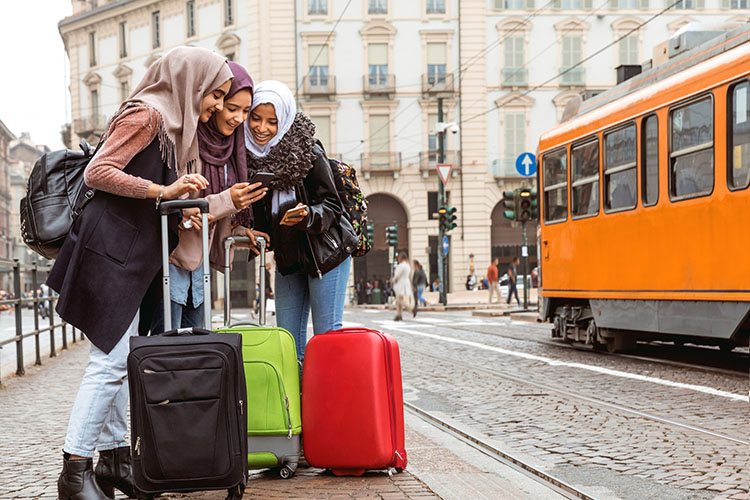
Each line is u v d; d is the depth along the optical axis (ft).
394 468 15.01
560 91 146.10
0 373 33.88
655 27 146.72
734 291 26.81
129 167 12.73
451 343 44.52
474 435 19.21
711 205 28.07
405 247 147.74
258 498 13.21
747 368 30.48
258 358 14.33
